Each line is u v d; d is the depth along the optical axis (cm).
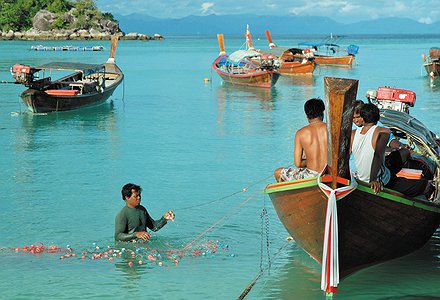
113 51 3328
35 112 2430
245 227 1030
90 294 770
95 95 2645
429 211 848
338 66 5394
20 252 911
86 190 1269
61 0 15400
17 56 7206
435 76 4000
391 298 763
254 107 2717
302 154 812
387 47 10575
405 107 1483
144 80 4078
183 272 841
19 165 1507
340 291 786
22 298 755
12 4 15250
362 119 883
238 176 1394
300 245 861
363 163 817
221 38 4500
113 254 905
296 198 776
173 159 1580
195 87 3647
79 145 1781
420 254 920
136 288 787
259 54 3994
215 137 1912
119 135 1959
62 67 2520
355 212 764
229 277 827
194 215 1094
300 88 3700
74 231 1008
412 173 955
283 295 774
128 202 947
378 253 833
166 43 13825
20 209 1131
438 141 1078
